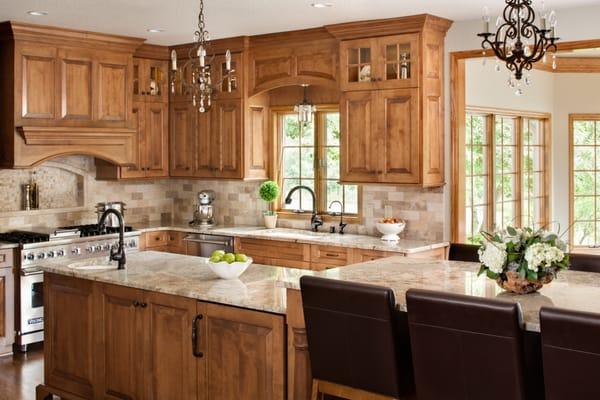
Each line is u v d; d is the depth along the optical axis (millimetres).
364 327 3250
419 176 6027
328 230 7141
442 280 3768
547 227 9094
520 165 8477
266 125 7527
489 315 2840
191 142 7629
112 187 7797
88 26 6441
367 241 6355
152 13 5855
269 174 7590
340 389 3447
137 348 4414
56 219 7262
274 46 6969
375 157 6258
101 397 4645
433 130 6168
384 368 3240
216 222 8102
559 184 9188
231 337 3928
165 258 5199
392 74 6172
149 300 4316
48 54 6531
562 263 3352
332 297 3309
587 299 3258
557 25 5629
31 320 6340
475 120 7652
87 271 4691
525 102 8414
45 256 6406
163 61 7727
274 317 3740
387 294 3145
